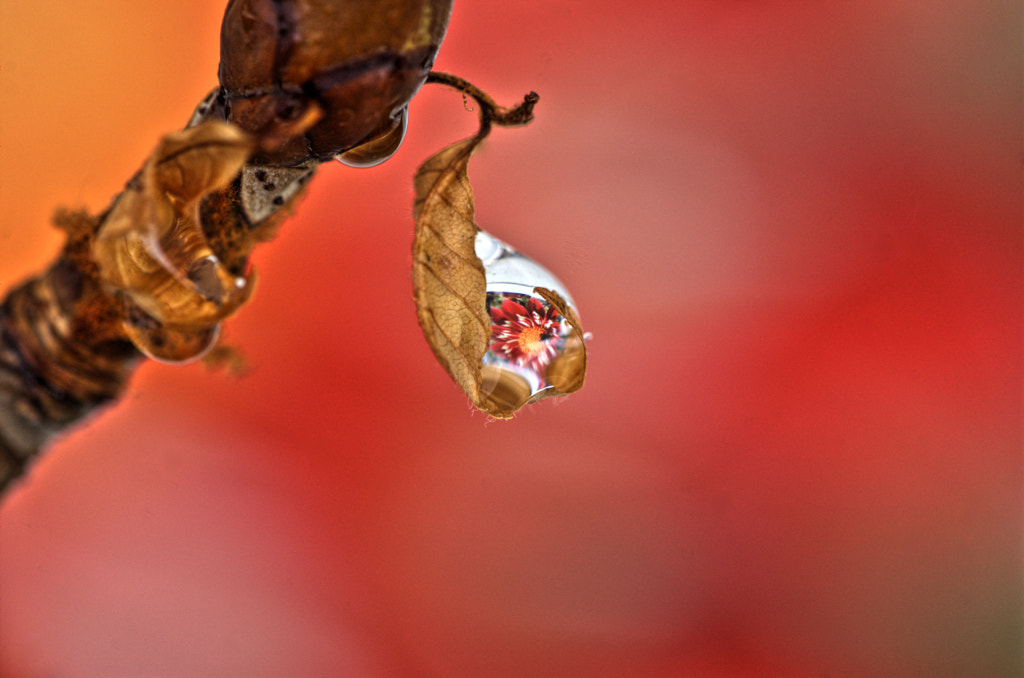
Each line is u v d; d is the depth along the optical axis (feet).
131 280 0.36
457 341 0.36
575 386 0.37
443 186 0.36
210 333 0.37
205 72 0.54
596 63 0.66
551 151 0.65
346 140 0.36
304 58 0.36
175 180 0.35
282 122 0.36
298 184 0.37
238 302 0.36
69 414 0.37
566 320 0.37
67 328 0.37
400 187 0.63
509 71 0.65
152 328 0.36
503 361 0.37
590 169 0.65
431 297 0.36
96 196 0.48
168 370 0.60
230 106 0.36
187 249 0.36
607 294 0.66
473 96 0.36
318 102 0.36
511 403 0.37
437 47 0.36
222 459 0.61
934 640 0.66
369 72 0.36
